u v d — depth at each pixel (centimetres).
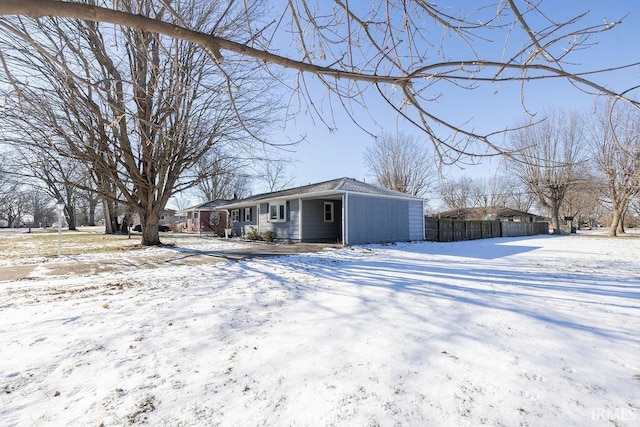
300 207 1496
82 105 504
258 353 258
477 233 1984
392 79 183
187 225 3431
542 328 305
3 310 388
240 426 169
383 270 687
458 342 274
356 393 197
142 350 266
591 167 1638
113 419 176
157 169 1175
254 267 746
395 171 2817
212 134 1038
